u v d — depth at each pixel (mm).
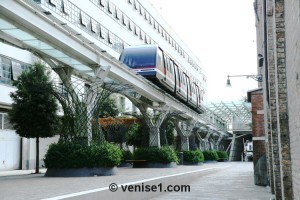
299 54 4637
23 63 28781
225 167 34125
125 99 40094
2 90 26656
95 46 17297
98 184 11672
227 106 57594
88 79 19688
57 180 13539
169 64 29172
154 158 25531
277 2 7074
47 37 14141
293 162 6363
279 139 7344
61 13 28562
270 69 9555
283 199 7180
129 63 25438
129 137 31672
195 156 33625
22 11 12406
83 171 15688
